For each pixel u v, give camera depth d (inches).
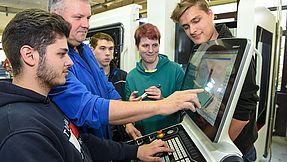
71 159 29.7
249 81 35.2
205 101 37.9
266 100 116.5
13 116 25.4
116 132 65.6
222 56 35.9
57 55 29.6
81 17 40.1
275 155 143.9
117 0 182.7
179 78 71.1
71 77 37.4
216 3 154.5
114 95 57.3
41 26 28.1
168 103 34.5
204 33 50.7
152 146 43.8
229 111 29.3
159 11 92.7
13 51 28.4
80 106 35.1
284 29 169.5
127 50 102.3
